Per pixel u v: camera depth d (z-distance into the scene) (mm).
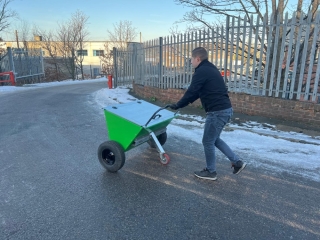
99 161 4047
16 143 5215
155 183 3605
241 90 6891
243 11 8148
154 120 3895
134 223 2736
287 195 3283
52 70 31078
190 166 4152
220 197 3246
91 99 10992
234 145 4961
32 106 9320
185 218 2826
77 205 3059
